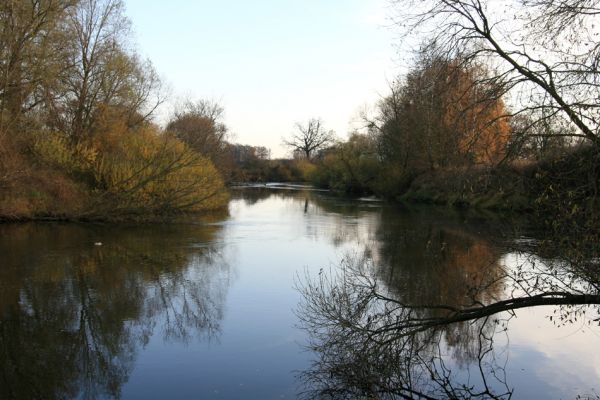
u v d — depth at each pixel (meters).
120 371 8.20
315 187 75.81
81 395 7.38
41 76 23.34
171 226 25.70
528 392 7.49
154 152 27.27
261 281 13.91
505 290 12.40
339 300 9.34
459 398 7.30
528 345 9.38
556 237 6.98
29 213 24.02
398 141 43.09
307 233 23.58
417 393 7.44
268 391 7.51
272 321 10.59
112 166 26.58
